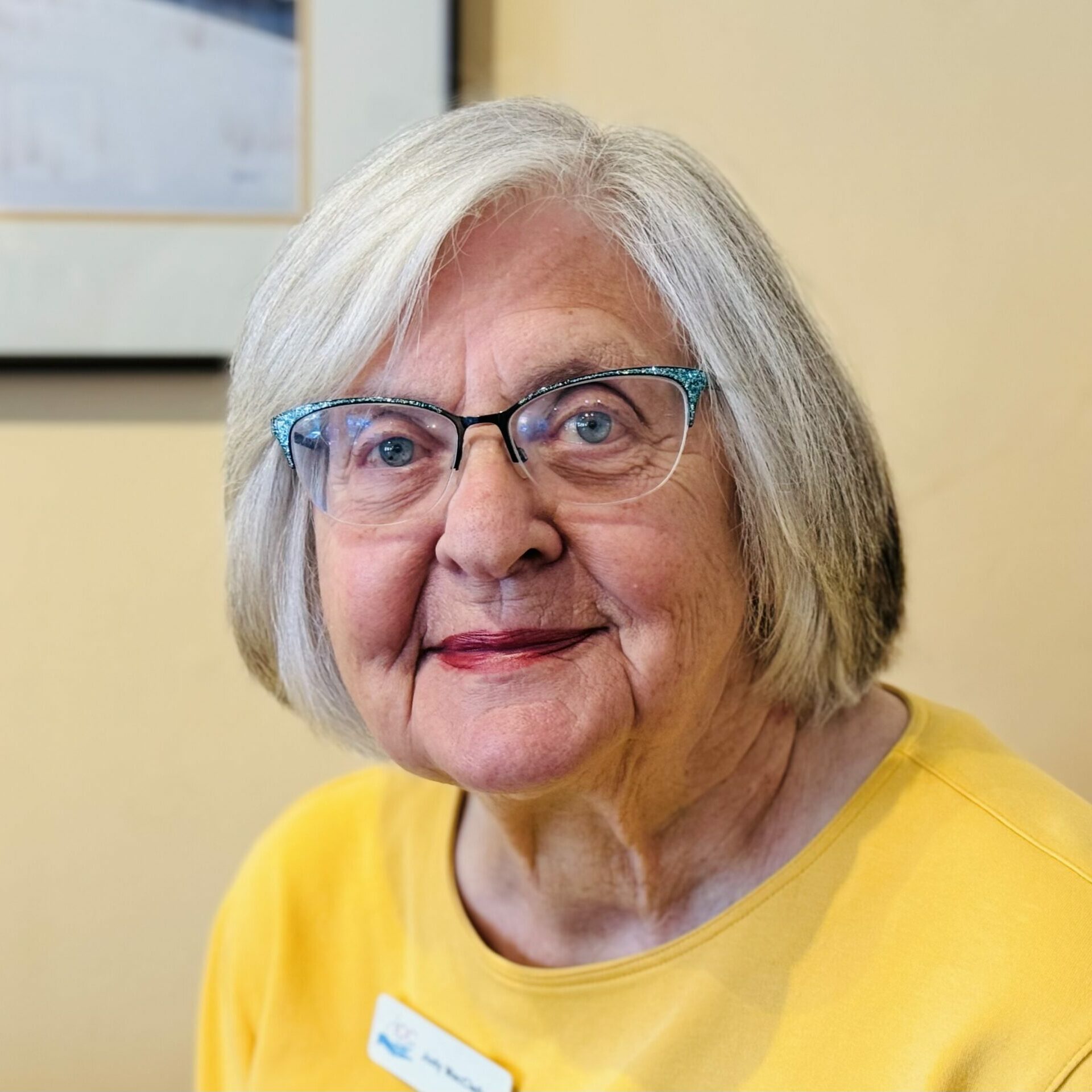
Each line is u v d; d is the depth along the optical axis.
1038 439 1.14
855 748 0.73
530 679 0.58
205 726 1.21
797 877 0.67
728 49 1.11
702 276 0.61
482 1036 0.74
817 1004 0.63
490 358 0.59
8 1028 1.25
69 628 1.19
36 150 1.08
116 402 1.15
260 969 0.90
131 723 1.21
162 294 1.11
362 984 0.84
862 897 0.65
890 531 0.75
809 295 0.77
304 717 0.81
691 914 0.72
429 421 0.60
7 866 1.22
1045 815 0.65
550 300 0.59
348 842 0.93
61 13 1.07
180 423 1.15
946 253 1.12
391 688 0.63
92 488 1.16
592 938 0.75
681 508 0.60
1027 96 1.09
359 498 0.63
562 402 0.59
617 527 0.58
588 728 0.58
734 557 0.65
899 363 1.15
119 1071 1.26
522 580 0.58
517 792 0.59
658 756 0.65
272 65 1.09
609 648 0.60
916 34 1.10
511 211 0.60
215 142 1.09
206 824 1.23
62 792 1.21
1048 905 0.60
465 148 0.61
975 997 0.59
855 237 1.13
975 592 1.17
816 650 0.69
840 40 1.11
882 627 0.75
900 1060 0.59
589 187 0.62
